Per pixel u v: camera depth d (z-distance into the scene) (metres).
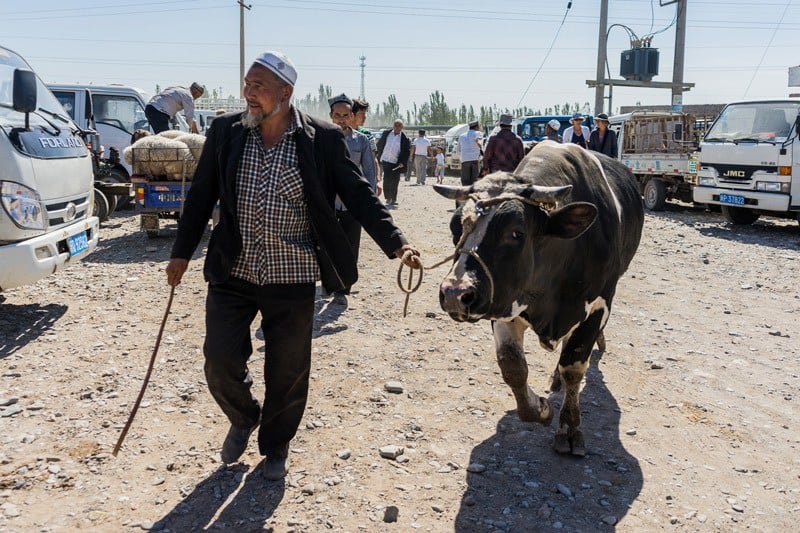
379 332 6.82
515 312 4.04
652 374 6.05
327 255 3.86
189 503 3.88
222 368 3.86
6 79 7.41
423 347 6.45
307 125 3.81
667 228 14.30
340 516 3.81
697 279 9.52
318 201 3.76
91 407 4.97
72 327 6.69
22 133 6.51
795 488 4.30
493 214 3.70
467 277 3.57
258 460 4.36
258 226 3.76
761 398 5.61
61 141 7.23
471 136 15.67
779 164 13.29
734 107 14.81
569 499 4.06
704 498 4.15
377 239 3.82
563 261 4.25
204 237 11.45
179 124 16.62
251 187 3.72
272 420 4.07
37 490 3.93
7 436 4.51
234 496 3.96
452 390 5.52
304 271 3.86
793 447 4.82
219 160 3.76
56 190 6.88
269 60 3.62
